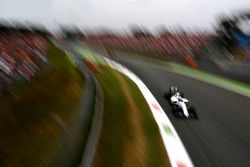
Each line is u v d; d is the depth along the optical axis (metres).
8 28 38.59
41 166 7.81
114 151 9.34
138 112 13.97
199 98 18.02
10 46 19.89
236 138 11.03
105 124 11.84
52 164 7.68
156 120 12.88
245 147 10.18
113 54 47.03
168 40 67.75
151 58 40.31
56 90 15.52
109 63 35.00
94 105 13.85
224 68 27.27
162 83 22.97
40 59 20.58
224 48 45.44
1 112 10.55
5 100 11.57
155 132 11.30
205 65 30.20
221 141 10.69
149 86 21.62
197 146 10.15
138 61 40.69
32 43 33.00
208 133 11.51
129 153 9.23
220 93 19.48
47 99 13.43
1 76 12.46
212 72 27.19
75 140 9.27
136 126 11.91
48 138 9.60
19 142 8.96
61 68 24.36
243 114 14.38
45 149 8.83
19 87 13.34
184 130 11.77
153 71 29.69
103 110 13.79
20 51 18.80
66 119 11.66
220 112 14.72
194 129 11.92
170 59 36.78
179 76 26.86
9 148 8.52
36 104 12.30
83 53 44.81
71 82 19.14
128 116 13.16
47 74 18.52
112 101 15.74
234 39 46.16
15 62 14.86
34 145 8.97
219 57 33.88
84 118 10.98
